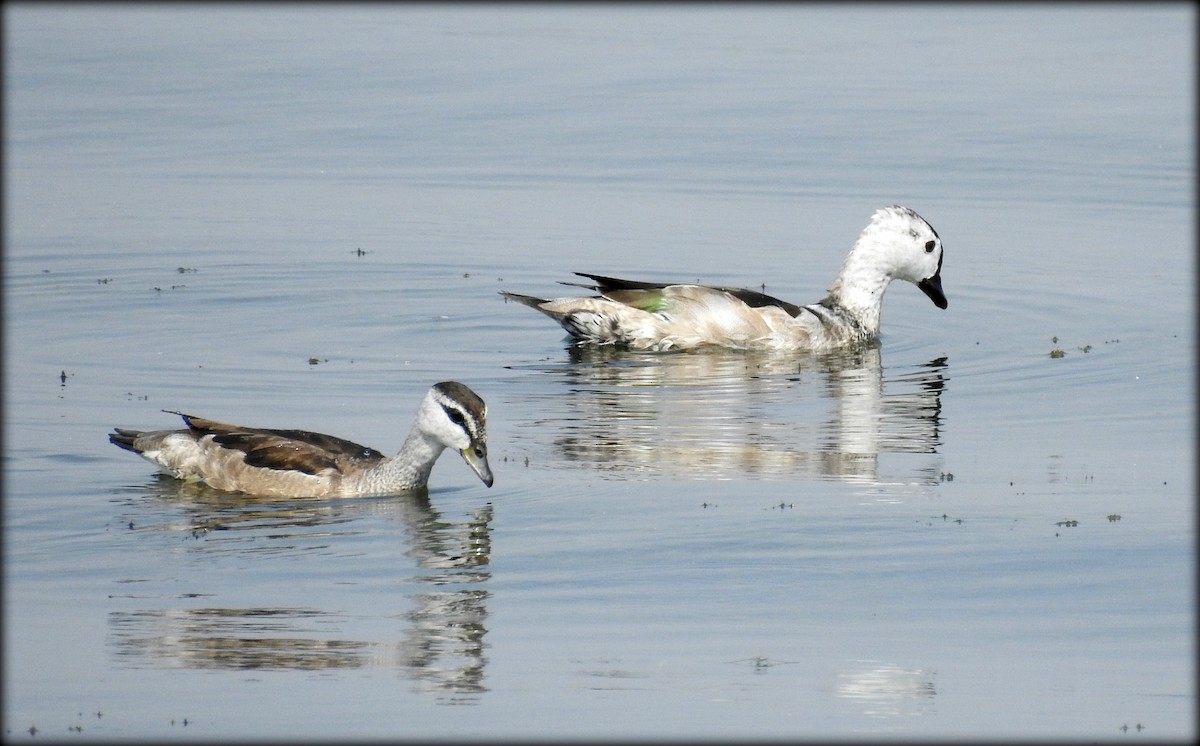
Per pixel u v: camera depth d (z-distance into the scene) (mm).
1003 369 20812
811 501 15656
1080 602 13250
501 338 22234
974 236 28062
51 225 27734
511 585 13562
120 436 16375
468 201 30219
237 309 23141
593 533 14773
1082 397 19453
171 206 29297
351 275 25094
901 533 14781
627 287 22141
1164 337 22109
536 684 11719
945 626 12773
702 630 12672
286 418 18219
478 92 40688
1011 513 15312
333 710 11266
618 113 38312
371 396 19203
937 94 40594
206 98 39719
